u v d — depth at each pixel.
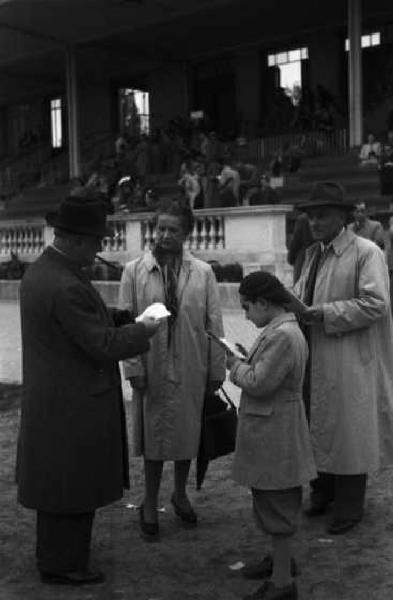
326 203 4.71
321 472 4.89
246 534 4.78
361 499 4.80
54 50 34.78
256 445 3.94
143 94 39.09
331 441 4.70
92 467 4.05
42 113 42.59
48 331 4.00
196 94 37.28
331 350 4.71
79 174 33.53
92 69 38.41
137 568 4.33
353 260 4.75
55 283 3.97
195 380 4.72
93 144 37.56
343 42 32.31
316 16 31.03
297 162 26.31
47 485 4.02
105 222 4.12
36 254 22.20
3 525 5.02
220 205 20.05
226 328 12.08
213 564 4.37
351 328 4.64
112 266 4.98
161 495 5.49
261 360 3.91
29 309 4.04
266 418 3.92
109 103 39.69
